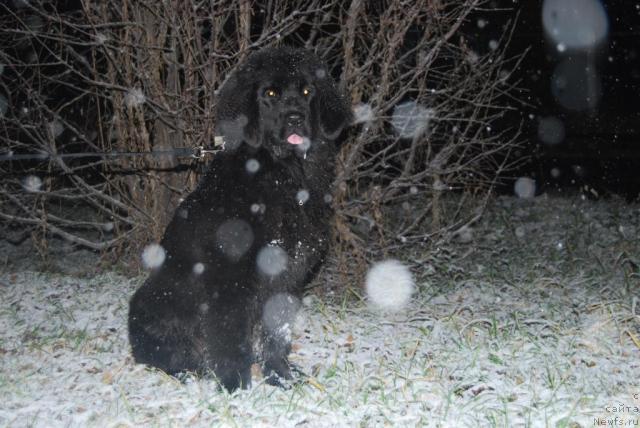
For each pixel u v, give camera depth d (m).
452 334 2.81
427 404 2.27
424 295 3.34
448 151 3.41
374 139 3.35
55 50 3.61
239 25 3.25
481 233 4.13
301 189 2.41
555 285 3.41
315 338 2.87
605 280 3.40
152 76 3.31
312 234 2.45
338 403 2.27
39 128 3.65
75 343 2.82
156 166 3.49
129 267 3.68
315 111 2.43
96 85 3.44
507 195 5.25
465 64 3.57
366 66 3.16
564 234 4.10
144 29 3.18
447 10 3.67
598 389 2.35
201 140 3.30
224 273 2.33
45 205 4.01
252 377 2.55
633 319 2.84
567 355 2.59
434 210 3.78
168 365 2.55
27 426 2.17
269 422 2.18
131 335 2.55
